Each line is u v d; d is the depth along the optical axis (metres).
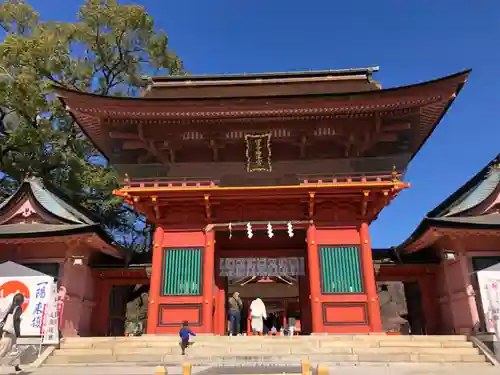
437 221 20.09
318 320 19.84
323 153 23.23
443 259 22.89
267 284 34.25
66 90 20.56
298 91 25.98
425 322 24.81
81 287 23.22
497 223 20.12
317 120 22.08
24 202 23.36
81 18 36.03
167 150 23.19
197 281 20.83
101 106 21.22
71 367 15.60
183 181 21.75
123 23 36.47
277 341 17.83
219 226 21.67
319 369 8.40
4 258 21.61
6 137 32.28
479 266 20.52
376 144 23.48
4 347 13.40
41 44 30.56
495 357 16.12
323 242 21.39
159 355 16.62
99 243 22.88
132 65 39.97
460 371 14.07
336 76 26.83
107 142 24.44
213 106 21.11
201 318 20.14
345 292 20.36
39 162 33.12
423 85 20.12
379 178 21.23
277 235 24.61
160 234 21.75
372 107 21.08
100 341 18.23
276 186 20.89
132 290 35.44
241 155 23.36
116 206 36.19
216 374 12.20
